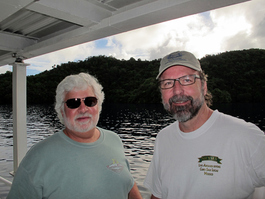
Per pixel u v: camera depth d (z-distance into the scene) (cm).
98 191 128
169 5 185
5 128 3094
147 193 745
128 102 5550
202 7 181
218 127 113
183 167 116
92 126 134
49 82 6306
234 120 114
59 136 136
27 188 118
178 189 116
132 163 1377
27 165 121
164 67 118
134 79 5847
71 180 124
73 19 228
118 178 137
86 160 131
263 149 101
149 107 5069
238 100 2606
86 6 227
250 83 2669
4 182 308
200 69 119
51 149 127
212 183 107
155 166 137
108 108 5316
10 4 188
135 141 2202
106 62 6381
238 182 104
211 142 112
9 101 5906
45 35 337
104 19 238
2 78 5928
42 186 121
